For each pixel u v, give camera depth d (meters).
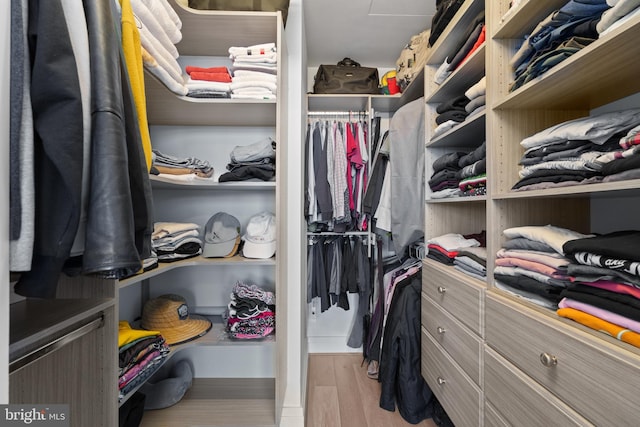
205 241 1.52
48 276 0.52
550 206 1.08
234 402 1.52
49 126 0.50
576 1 0.72
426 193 1.73
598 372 0.61
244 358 1.78
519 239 0.96
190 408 1.47
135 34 0.85
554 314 0.78
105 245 0.54
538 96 0.95
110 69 0.59
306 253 2.22
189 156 1.75
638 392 0.54
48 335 0.68
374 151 2.26
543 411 0.75
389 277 2.12
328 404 1.80
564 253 0.74
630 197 0.94
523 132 1.08
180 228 1.41
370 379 2.10
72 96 0.51
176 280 1.75
